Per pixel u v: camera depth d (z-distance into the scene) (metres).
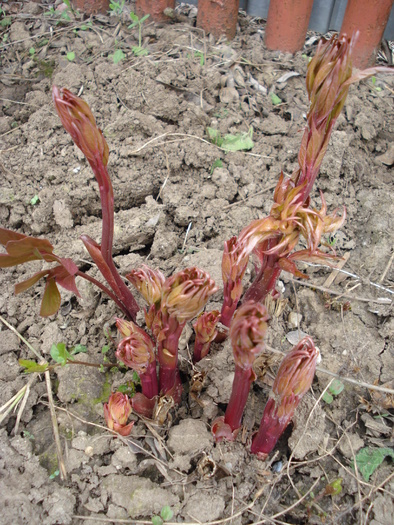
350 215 0.54
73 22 0.71
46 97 0.61
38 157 0.55
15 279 0.48
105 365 0.42
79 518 0.36
